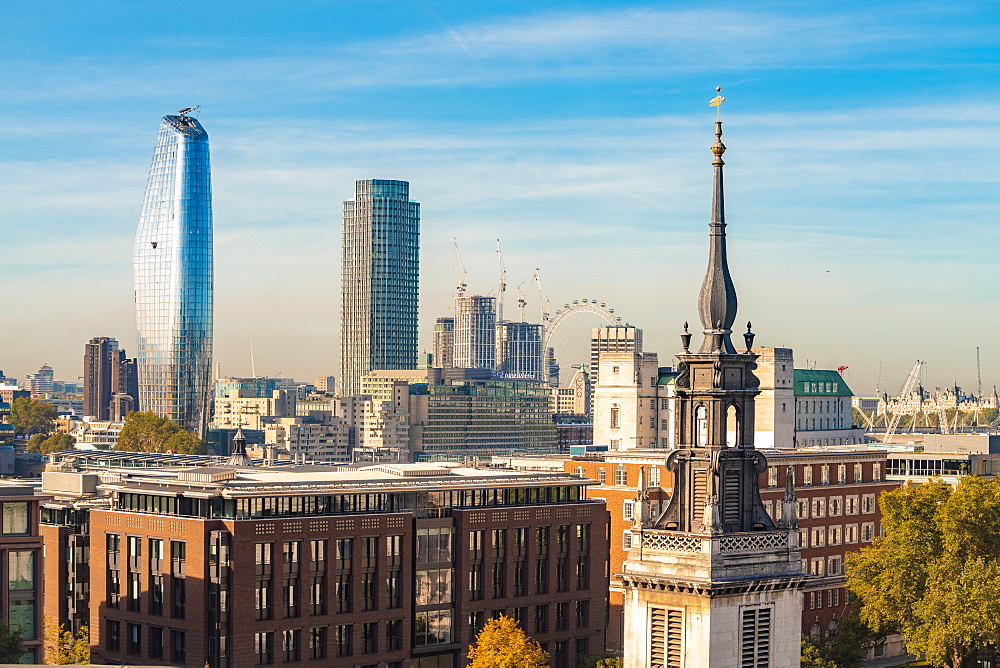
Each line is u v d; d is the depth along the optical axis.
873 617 168.62
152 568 193.25
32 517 184.12
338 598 194.75
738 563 66.12
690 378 66.88
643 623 67.31
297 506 194.38
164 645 190.50
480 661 179.00
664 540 66.75
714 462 66.06
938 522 166.00
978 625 155.50
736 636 66.12
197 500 190.75
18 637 166.50
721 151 67.19
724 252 66.88
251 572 185.38
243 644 184.38
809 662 163.75
